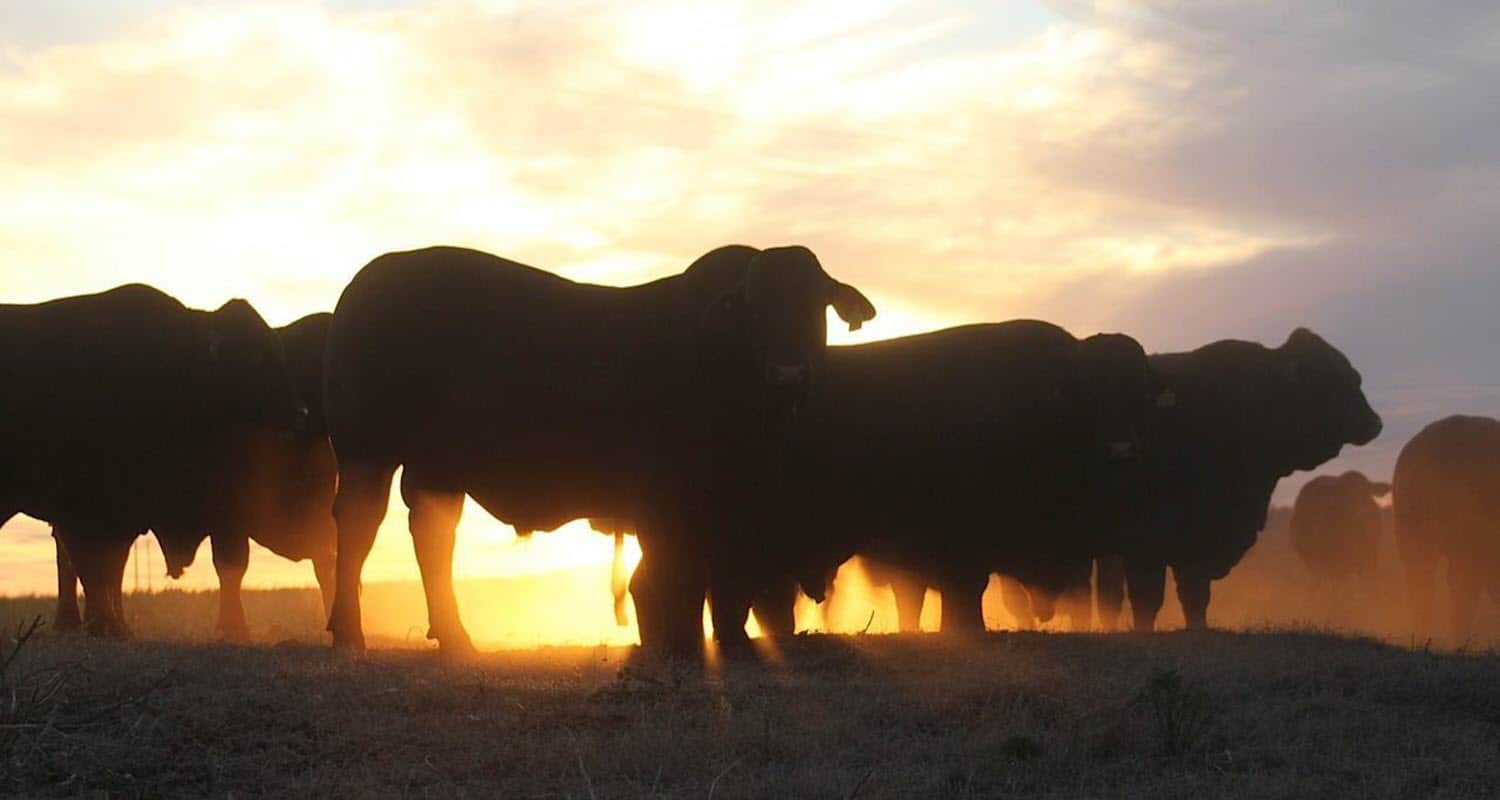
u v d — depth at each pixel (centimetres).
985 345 1599
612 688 1032
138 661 1082
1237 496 1994
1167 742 930
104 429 1528
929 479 1548
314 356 1727
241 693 991
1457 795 833
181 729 916
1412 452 2316
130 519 1540
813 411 1552
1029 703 1025
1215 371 1995
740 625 1291
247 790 836
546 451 1291
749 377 1243
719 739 918
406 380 1333
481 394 1306
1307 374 2005
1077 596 1942
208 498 1609
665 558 1256
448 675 1085
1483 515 2242
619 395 1273
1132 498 1912
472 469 1323
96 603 1511
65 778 847
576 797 816
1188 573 1991
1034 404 1567
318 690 1015
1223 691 1066
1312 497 2772
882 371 1584
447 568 1336
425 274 1348
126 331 1565
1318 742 948
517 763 880
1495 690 1080
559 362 1292
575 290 1331
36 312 1564
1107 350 1612
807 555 1570
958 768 870
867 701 1023
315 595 2312
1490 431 2270
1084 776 873
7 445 1507
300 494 1678
